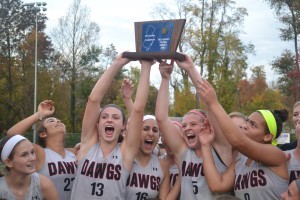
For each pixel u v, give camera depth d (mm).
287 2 40406
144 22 4938
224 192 4645
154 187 5156
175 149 5117
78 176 5078
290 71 40375
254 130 4590
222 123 4324
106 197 4887
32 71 46875
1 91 46719
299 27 40969
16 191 4449
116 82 50156
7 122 46531
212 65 39250
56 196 4715
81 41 47219
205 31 39125
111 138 5055
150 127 5273
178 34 4730
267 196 4359
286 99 45156
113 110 5117
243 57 40469
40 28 52062
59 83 47844
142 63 4984
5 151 4379
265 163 4336
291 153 4723
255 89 58000
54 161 5680
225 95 39219
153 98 47656
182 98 38406
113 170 4941
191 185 4891
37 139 6078
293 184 3738
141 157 5250
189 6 39562
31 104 46250
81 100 48219
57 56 48219
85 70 47656
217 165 4875
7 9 50312
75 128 47625
